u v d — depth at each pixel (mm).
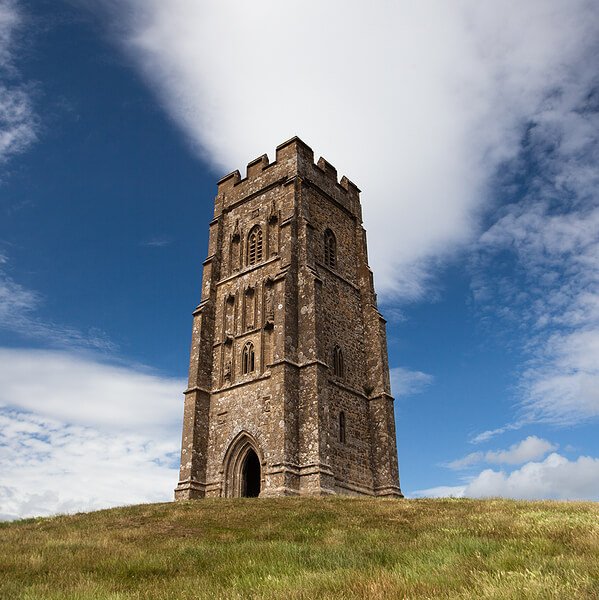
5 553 18328
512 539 16469
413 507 27578
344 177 54969
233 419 41906
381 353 46906
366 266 51250
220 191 54000
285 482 35500
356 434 42875
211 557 17500
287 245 44312
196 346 45688
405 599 10500
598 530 16375
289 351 40250
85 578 14750
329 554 16344
